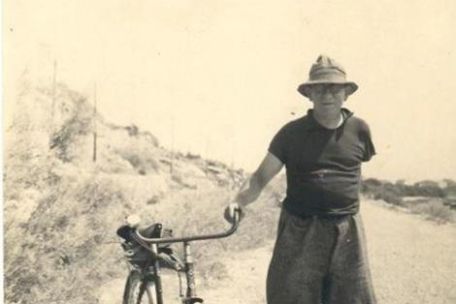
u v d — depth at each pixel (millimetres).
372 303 4902
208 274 6836
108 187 7461
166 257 4605
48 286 6871
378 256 7473
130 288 4723
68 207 7305
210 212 7484
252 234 7492
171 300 6367
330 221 4758
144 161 7629
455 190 8016
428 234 7816
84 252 7066
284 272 4867
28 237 7109
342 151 4715
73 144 7559
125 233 4605
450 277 7156
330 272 4832
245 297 6438
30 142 7473
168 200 7516
